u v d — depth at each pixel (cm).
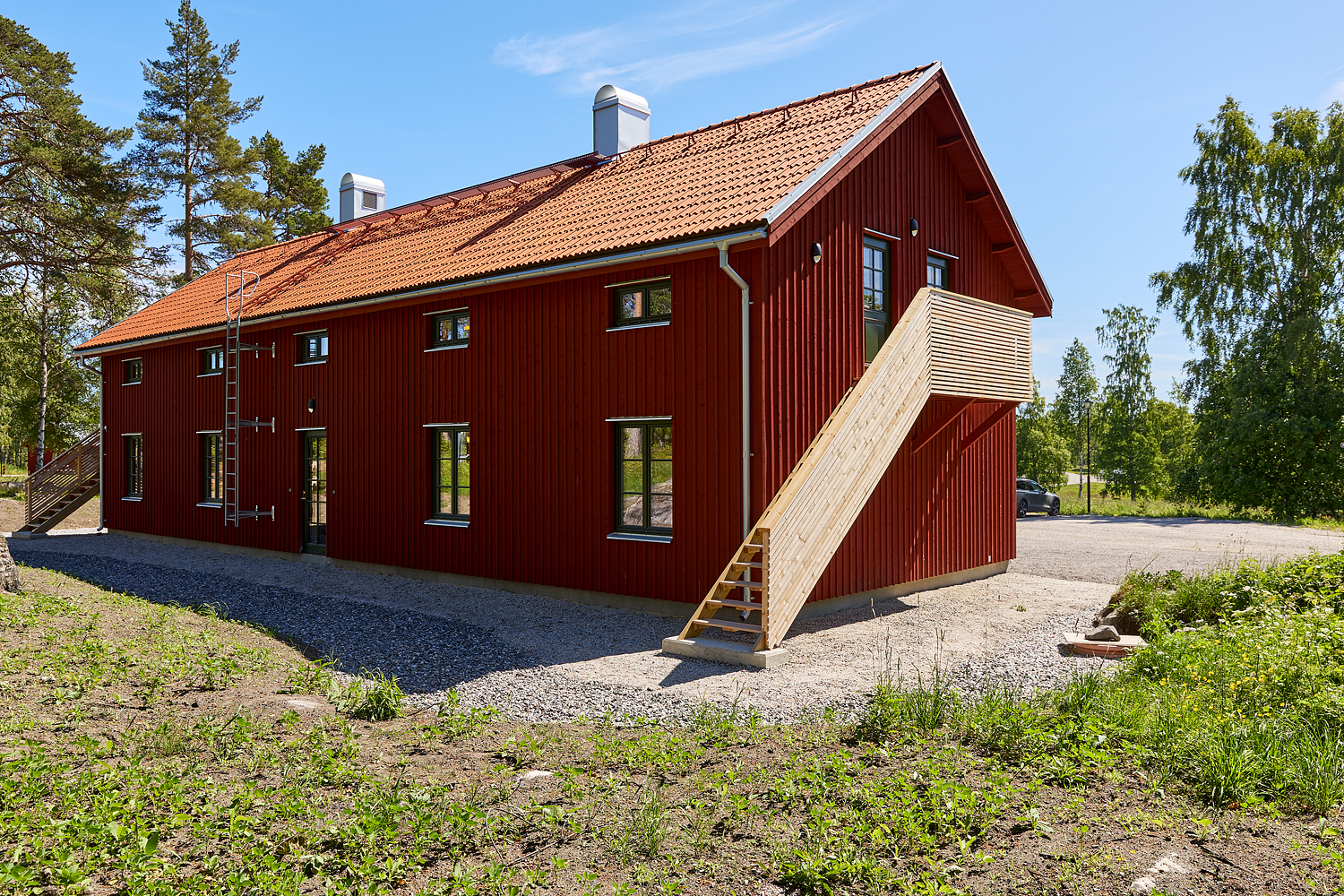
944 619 1069
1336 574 938
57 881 333
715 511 1025
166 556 1705
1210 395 3195
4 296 3291
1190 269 3203
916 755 520
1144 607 936
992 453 1464
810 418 1066
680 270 1066
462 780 487
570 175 1515
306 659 862
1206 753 492
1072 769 478
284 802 432
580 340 1167
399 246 1578
